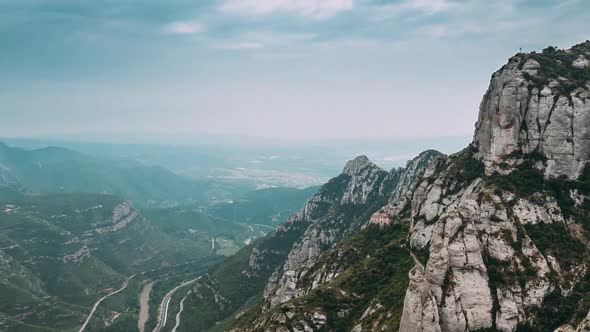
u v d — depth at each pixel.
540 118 162.12
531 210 149.00
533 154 162.38
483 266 131.38
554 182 156.12
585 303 121.88
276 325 172.62
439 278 127.19
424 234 177.75
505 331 124.56
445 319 123.94
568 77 168.12
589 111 155.38
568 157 155.88
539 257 136.25
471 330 124.38
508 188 153.50
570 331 110.44
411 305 124.88
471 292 126.94
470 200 150.62
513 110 166.75
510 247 138.25
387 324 143.50
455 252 130.38
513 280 131.62
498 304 127.69
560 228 145.75
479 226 143.88
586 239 143.25
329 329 170.38
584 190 151.50
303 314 174.75
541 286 130.12
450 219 135.75
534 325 125.44
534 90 165.12
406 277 165.12
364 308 171.62
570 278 134.25
